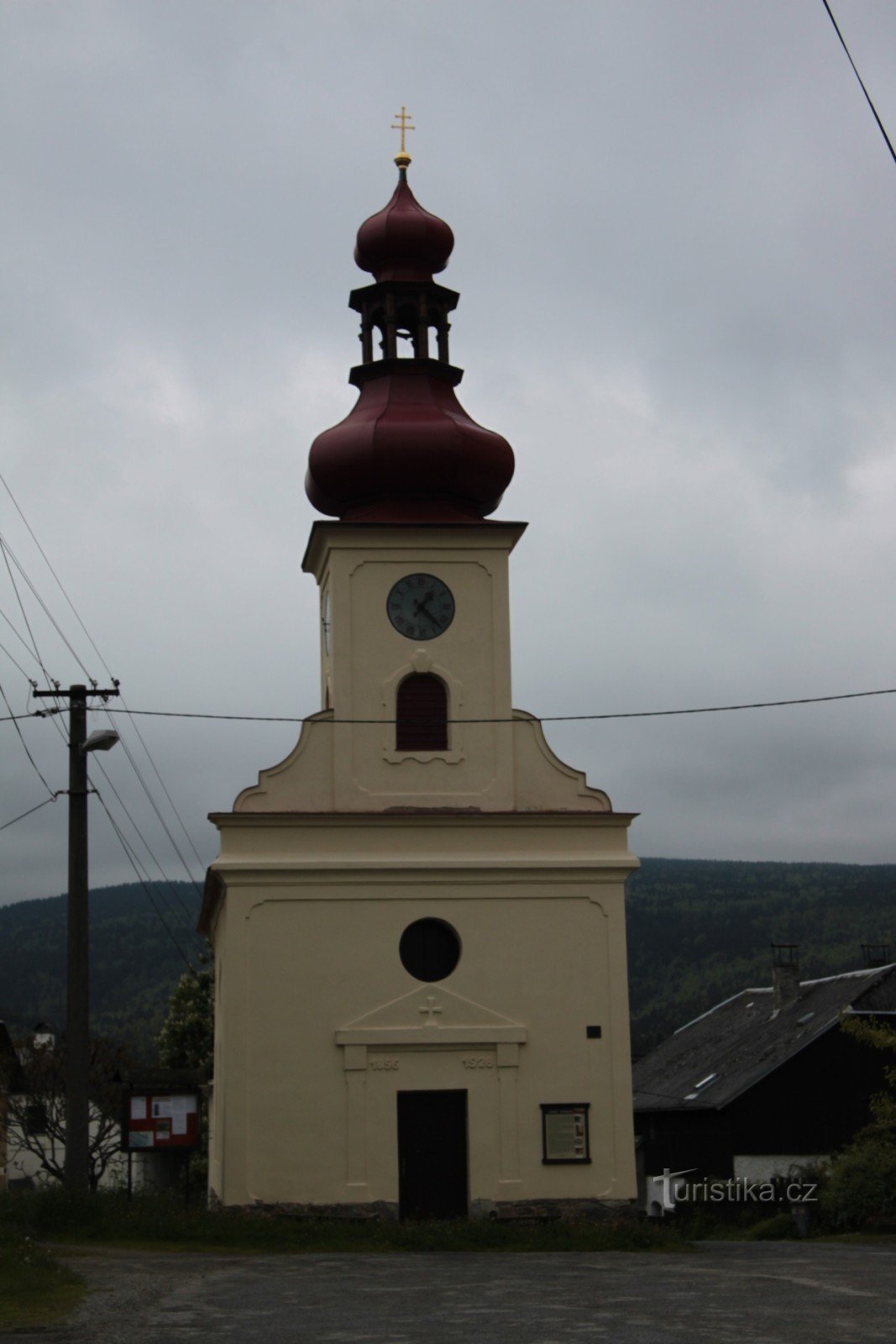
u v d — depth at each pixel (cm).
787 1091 5406
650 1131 6062
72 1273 1916
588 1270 2108
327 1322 1468
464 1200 3020
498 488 3450
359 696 3238
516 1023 3075
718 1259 2397
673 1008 12500
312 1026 3033
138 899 16138
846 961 12425
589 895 3148
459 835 3156
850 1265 2212
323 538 3341
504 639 3288
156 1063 8069
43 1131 5584
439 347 3531
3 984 13150
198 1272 2034
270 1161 2972
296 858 3089
